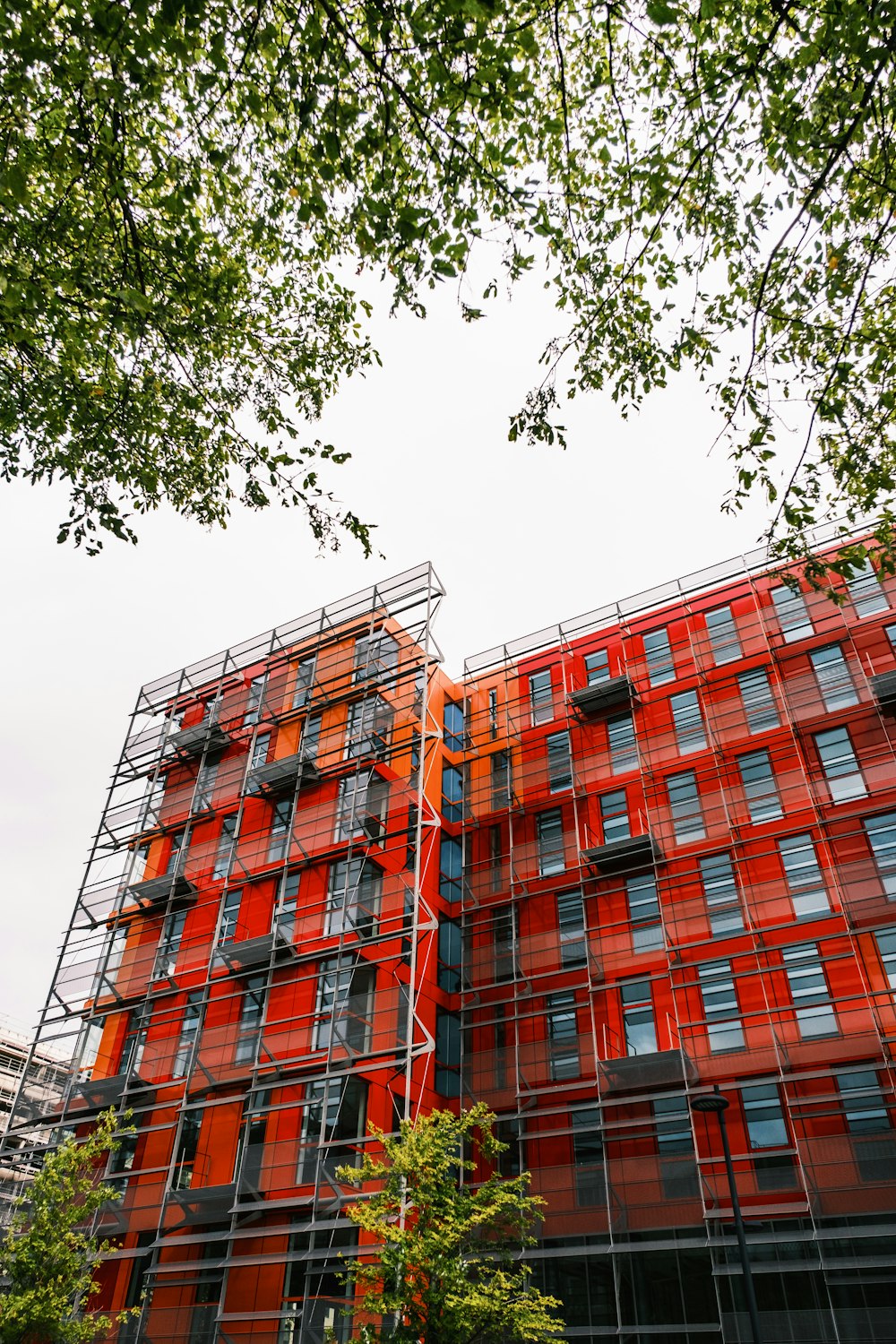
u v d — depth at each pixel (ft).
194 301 40.32
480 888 102.99
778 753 90.48
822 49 30.01
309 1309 73.77
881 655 89.20
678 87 33.27
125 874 111.04
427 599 106.22
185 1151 88.12
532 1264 78.23
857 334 37.42
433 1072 88.99
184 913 106.01
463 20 28.32
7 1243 72.38
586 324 38.65
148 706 128.16
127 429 40.19
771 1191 69.77
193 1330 77.71
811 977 77.82
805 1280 67.36
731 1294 69.26
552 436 40.42
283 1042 87.45
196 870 107.96
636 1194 75.72
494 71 29.53
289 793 106.11
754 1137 73.82
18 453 39.91
